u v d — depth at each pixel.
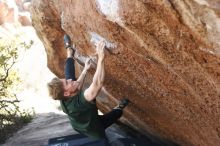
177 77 4.24
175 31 3.38
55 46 7.16
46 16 6.36
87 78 6.93
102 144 6.55
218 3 2.67
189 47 3.46
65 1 5.07
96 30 4.65
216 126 4.66
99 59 4.50
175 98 4.84
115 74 5.54
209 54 3.31
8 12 27.61
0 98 12.52
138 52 4.30
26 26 28.55
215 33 2.97
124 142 7.30
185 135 5.91
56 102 18.86
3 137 11.84
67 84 4.55
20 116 13.83
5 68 11.78
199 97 4.29
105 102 7.59
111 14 3.85
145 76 4.86
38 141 10.80
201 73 3.74
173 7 3.10
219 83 3.63
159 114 5.91
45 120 13.46
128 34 4.06
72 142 6.69
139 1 3.34
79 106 4.55
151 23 3.51
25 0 31.42
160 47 3.80
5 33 26.03
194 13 2.95
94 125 4.75
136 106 6.36
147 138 8.13
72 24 5.25
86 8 4.43
